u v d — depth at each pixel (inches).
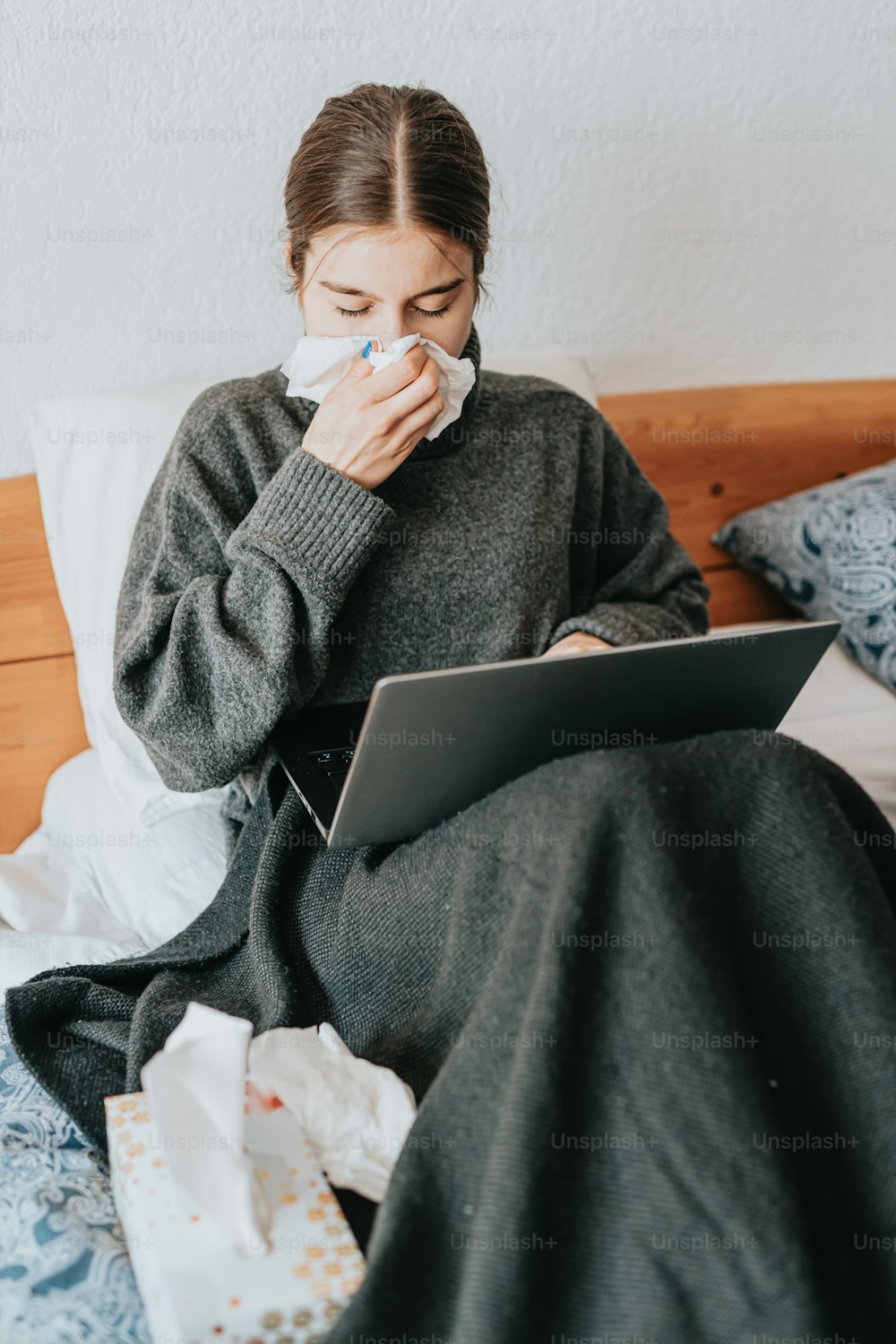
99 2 46.8
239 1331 25.0
